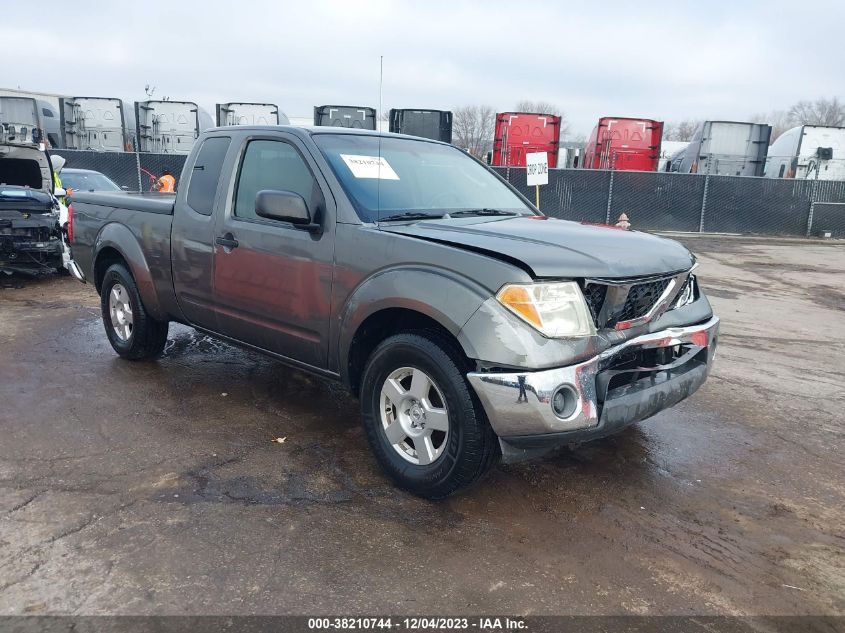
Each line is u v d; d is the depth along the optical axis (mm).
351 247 3650
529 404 2980
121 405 4727
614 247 3453
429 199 4180
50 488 3510
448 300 3158
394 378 3557
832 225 20766
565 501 3553
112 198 5633
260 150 4367
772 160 23312
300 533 3154
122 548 2984
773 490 3775
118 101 20562
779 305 9695
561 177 20297
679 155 25578
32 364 5609
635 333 3332
